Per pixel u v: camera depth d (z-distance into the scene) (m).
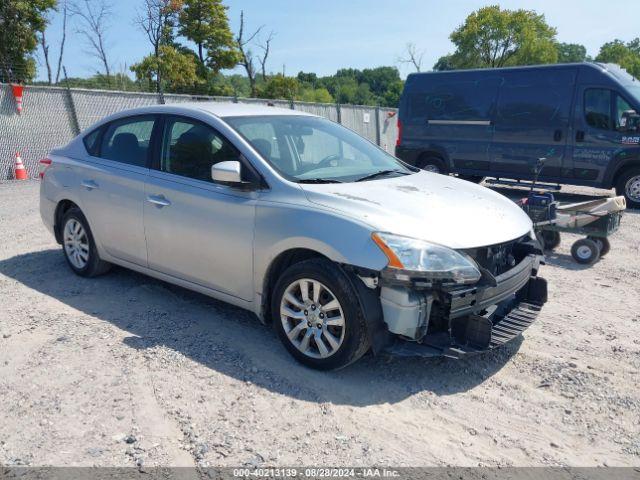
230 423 3.02
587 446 2.91
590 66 10.03
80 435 2.90
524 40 50.75
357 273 3.29
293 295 3.68
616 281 5.73
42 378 3.46
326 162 4.30
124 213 4.69
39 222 7.98
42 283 5.25
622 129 9.71
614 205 6.12
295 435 2.93
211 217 4.03
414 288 3.21
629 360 3.87
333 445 2.86
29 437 2.88
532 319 3.84
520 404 3.30
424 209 3.60
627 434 3.02
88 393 3.29
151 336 4.10
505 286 3.56
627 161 9.77
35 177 13.51
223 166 3.76
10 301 4.77
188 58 35.66
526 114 10.73
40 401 3.21
